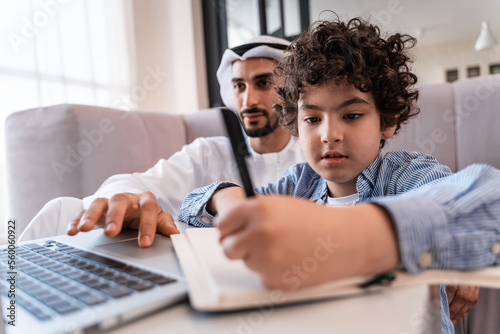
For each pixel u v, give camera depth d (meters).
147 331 0.22
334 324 0.22
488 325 0.81
